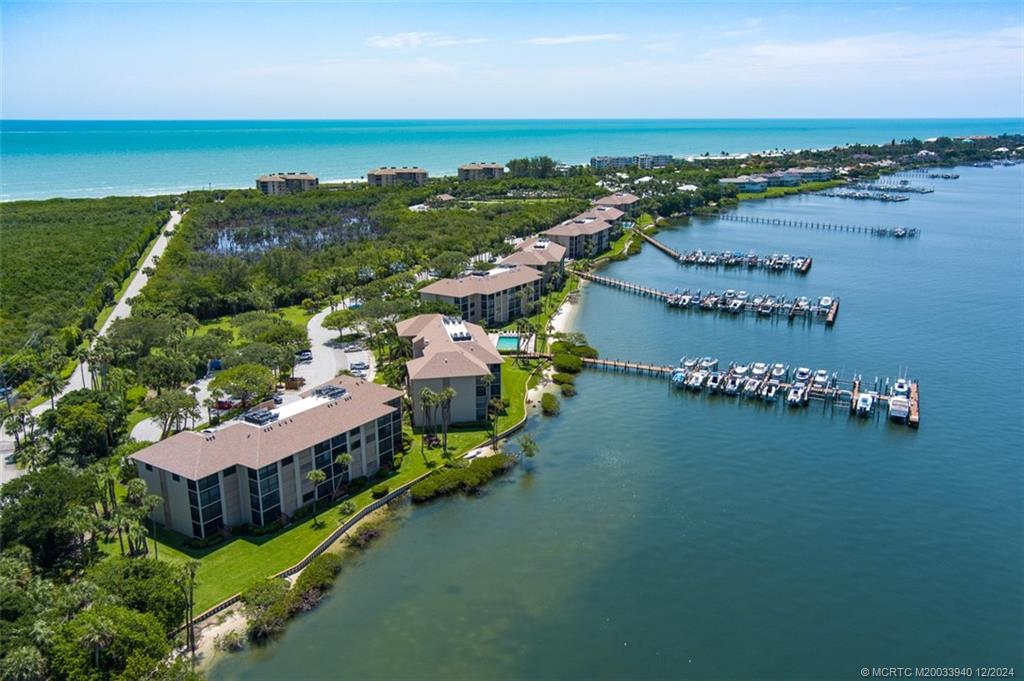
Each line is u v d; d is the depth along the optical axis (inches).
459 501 4037.9
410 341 5689.0
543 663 2851.9
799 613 3144.7
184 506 3531.0
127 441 4264.3
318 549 3499.0
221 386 4736.7
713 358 6348.4
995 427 4940.9
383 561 3494.1
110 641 2456.9
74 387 5442.9
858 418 5123.0
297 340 6018.7
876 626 3068.4
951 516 3865.7
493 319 7165.4
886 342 6747.1
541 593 3267.7
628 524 3809.1
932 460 4485.7
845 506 3969.0
